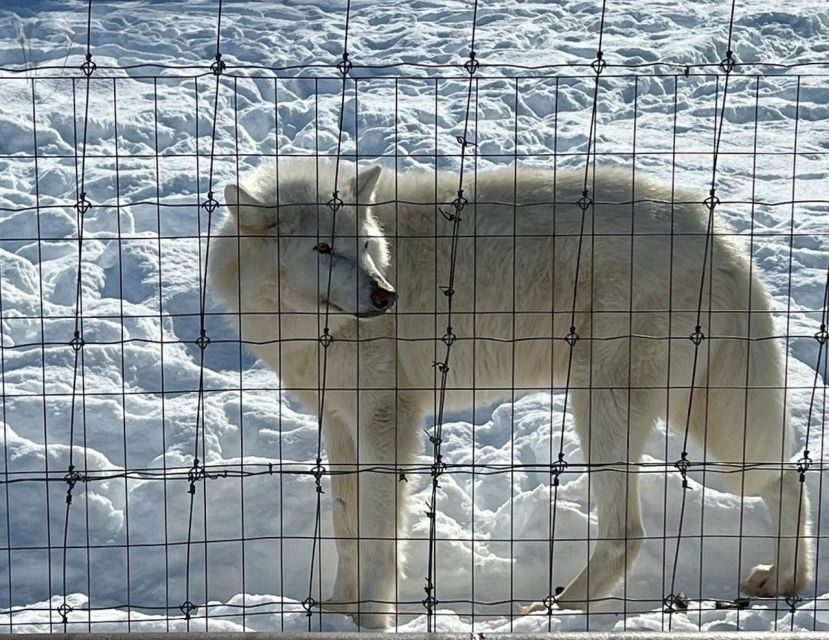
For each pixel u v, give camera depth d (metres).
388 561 4.54
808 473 5.18
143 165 9.34
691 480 5.27
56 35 13.06
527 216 4.67
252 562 4.96
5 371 6.32
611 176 4.74
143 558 4.86
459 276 4.73
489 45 13.26
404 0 15.61
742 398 4.55
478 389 4.68
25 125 9.73
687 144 10.38
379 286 4.36
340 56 12.87
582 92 11.68
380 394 4.64
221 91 11.27
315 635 3.41
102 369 6.46
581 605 4.54
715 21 14.22
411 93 11.80
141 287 7.53
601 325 4.56
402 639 3.39
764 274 7.73
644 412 4.54
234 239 4.71
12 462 5.18
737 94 11.95
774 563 4.59
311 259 4.46
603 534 4.56
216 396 6.22
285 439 5.75
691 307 4.50
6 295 7.06
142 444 5.66
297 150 10.09
